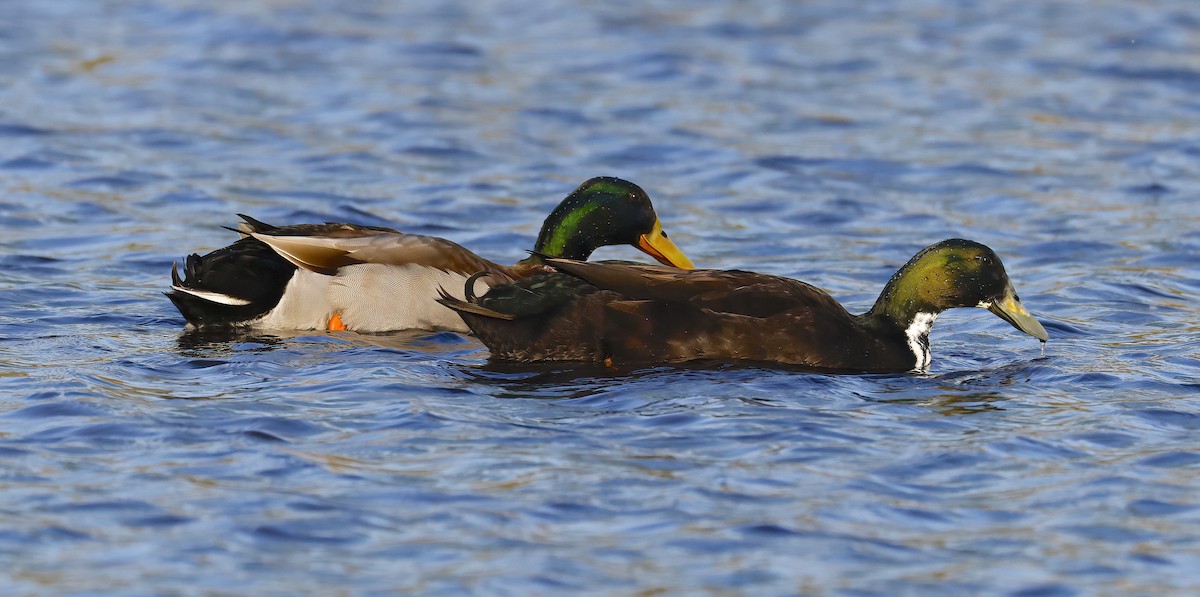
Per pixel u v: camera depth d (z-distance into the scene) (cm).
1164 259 1823
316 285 1452
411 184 2142
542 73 2786
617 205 1631
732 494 1009
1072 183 2188
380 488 1005
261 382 1246
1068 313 1587
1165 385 1292
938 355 1423
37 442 1078
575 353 1335
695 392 1242
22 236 1830
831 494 1012
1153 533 959
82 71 2694
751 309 1357
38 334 1401
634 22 3184
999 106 2616
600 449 1090
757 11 3319
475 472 1037
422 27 3114
